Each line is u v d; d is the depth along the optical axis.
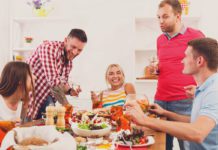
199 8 3.79
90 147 1.31
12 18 3.85
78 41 2.59
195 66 1.51
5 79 1.68
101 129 1.49
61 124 1.65
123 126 1.63
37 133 1.10
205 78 1.50
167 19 2.42
